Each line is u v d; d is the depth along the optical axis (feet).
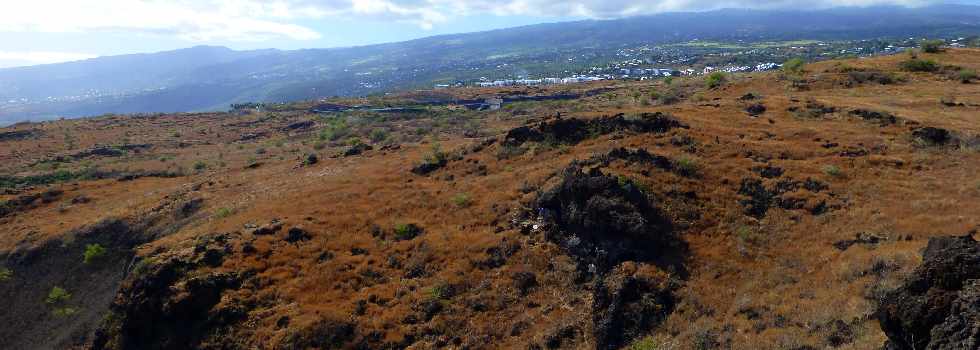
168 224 136.98
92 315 107.45
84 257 131.23
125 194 183.32
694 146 108.37
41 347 107.34
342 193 118.93
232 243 90.84
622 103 250.57
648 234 73.72
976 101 144.87
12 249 141.90
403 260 86.33
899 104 146.10
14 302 125.90
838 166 96.02
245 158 275.80
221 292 78.59
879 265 58.90
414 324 71.15
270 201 125.18
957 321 34.65
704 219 80.64
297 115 509.76
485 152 132.98
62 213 167.94
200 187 168.45
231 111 562.66
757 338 51.62
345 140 315.99
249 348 68.95
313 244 92.32
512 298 73.20
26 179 248.32
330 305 75.41
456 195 107.55
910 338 37.93
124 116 498.69
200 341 71.72
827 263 65.41
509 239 84.89
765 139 113.70
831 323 50.26
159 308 76.43
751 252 72.13
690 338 55.36
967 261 38.29
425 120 383.45
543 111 323.37
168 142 369.91
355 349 67.87
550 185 97.30
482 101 529.04
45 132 401.49
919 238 65.62
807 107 140.15
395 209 106.11
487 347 65.51
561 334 63.77
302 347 67.87
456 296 75.41
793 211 82.43
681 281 66.64
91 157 320.29
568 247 79.25
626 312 61.82
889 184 86.17
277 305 76.28
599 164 98.27
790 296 59.11
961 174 86.63
